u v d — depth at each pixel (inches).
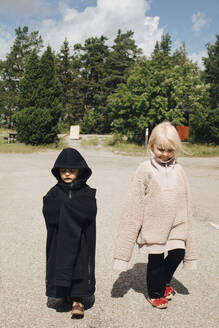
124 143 1157.7
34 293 130.4
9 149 887.7
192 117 1253.7
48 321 110.0
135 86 1171.3
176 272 155.0
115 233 211.3
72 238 104.5
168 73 1123.9
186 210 113.8
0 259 164.4
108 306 121.1
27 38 2075.5
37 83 1028.5
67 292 109.9
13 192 343.3
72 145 1103.0
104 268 156.9
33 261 162.7
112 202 301.4
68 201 105.7
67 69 2463.1
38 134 1002.7
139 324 109.3
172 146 110.6
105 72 2191.2
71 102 2367.1
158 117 1106.1
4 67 2070.6
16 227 220.2
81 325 107.9
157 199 109.6
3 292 130.7
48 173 493.7
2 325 107.3
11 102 2071.9
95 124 2174.0
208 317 115.1
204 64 1419.8
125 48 2217.0
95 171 528.1
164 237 110.0
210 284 142.2
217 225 237.1
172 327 108.0
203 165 700.7
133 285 139.5
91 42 2345.0
